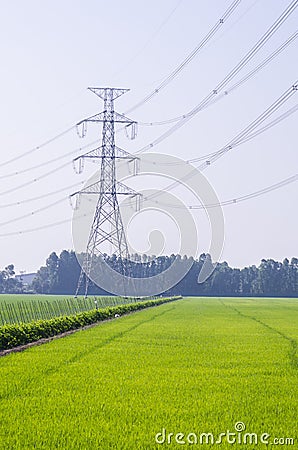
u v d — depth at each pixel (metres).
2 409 19.17
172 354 32.56
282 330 49.59
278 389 23.12
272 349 35.53
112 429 17.17
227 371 27.12
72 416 18.48
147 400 20.70
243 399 21.23
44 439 16.09
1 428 17.06
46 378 24.52
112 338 41.28
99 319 59.03
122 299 104.75
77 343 37.38
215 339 41.25
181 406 20.00
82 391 22.03
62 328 45.41
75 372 26.03
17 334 36.66
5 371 25.88
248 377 25.69
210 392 22.33
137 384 23.52
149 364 28.73
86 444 15.76
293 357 32.16
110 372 26.14
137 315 70.31
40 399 20.61
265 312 80.88
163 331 47.44
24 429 16.98
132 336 42.94
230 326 53.75
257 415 19.09
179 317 66.88
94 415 18.62
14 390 22.03
